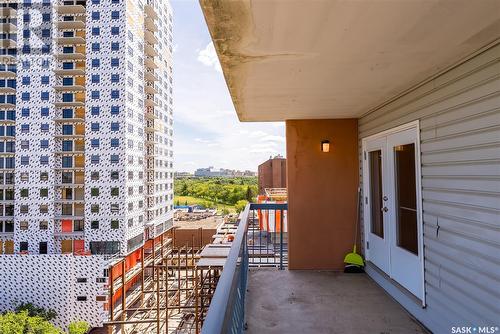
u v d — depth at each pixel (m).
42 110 24.39
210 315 0.97
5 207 24.66
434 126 2.83
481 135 2.24
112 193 23.84
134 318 17.59
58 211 24.22
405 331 2.95
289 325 3.08
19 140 24.14
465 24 1.78
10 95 25.83
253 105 3.90
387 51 2.17
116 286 20.64
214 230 31.70
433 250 2.88
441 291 2.75
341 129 4.91
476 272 2.30
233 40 1.95
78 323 17.34
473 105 2.32
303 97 3.49
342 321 3.16
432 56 2.29
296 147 4.93
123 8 24.45
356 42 2.01
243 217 3.14
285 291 3.99
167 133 36.22
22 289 18.88
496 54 2.09
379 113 4.08
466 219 2.41
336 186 4.88
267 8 1.56
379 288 4.07
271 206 5.15
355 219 4.84
